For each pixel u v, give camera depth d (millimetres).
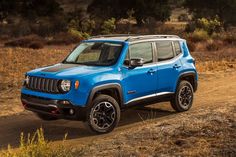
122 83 9000
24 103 9070
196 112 10062
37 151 5836
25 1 66250
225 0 64562
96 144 7652
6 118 10344
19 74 18016
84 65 9211
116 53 9188
